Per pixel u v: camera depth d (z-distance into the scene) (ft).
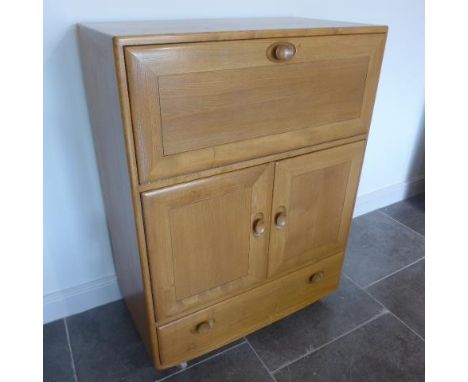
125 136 2.31
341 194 3.75
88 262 4.33
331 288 4.49
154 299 3.03
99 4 3.18
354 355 4.08
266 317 3.96
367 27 2.96
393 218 6.70
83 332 4.26
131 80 2.16
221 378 3.78
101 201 4.05
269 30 2.51
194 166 2.62
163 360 3.41
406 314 4.64
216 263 3.20
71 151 3.64
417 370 3.93
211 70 2.39
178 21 3.35
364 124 3.46
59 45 3.18
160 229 2.73
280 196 3.24
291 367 3.92
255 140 2.82
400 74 5.64
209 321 3.46
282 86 2.75
